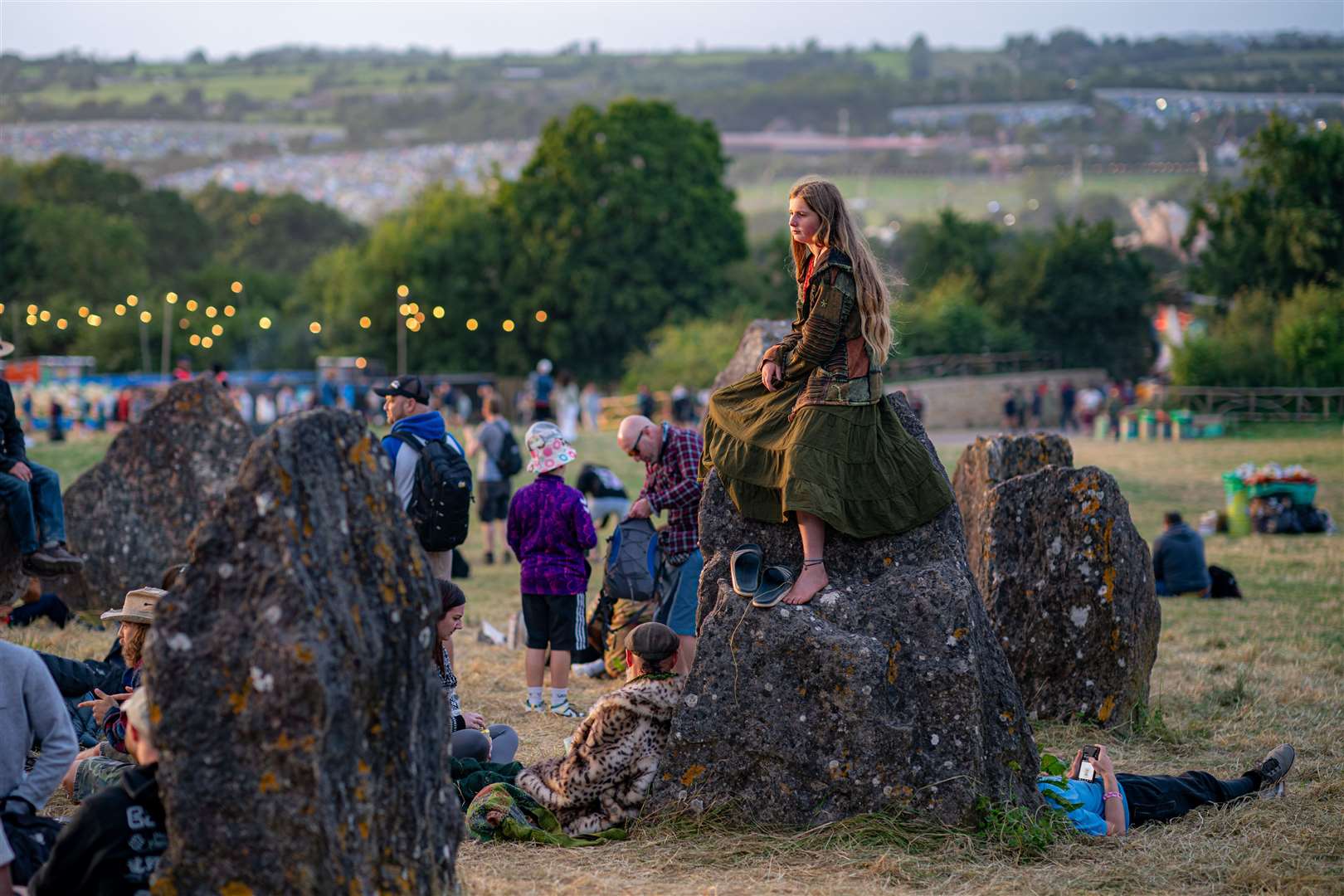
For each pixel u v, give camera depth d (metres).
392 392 13.71
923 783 9.05
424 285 93.12
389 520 6.70
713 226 94.19
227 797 6.01
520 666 16.22
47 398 69.00
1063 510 13.17
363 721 6.28
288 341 111.44
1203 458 51.28
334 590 6.25
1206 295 91.75
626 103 92.25
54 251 121.38
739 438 9.66
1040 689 13.19
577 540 13.61
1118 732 12.73
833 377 9.27
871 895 7.93
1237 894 8.14
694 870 8.45
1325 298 76.81
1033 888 8.16
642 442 13.89
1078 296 95.31
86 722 10.83
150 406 18.80
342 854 6.06
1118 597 12.95
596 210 90.88
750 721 9.22
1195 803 10.02
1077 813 9.40
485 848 9.00
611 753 9.38
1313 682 14.94
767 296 94.00
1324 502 38.50
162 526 18.36
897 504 9.45
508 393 90.56
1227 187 90.50
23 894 7.09
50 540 16.23
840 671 9.09
